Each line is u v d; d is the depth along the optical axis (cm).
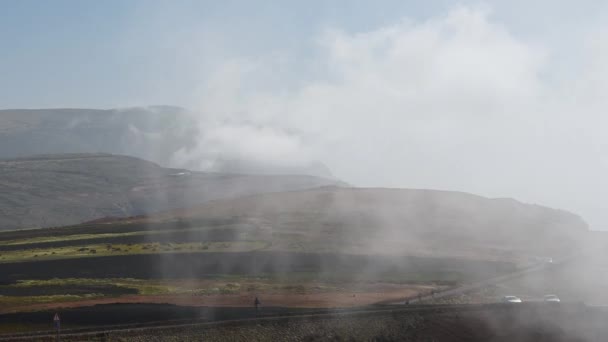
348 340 8506
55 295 10856
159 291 11412
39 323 8144
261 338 8112
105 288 11600
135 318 8412
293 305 10038
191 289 11706
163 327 7825
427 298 11344
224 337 7938
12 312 8806
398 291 12069
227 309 9062
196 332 7900
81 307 9188
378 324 8975
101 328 7781
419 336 9006
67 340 7231
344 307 9706
